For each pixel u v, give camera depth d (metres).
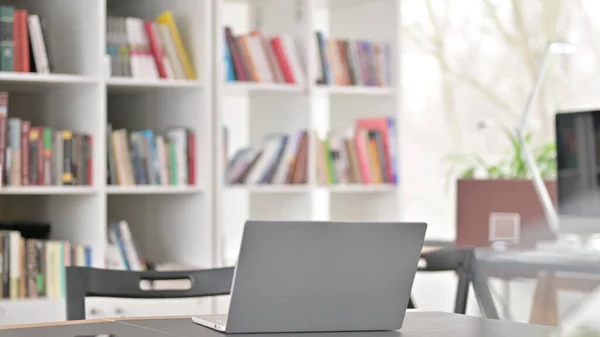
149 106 3.96
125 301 3.43
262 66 3.86
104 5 3.46
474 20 5.75
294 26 4.01
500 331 1.48
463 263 2.43
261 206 4.19
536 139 5.60
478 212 3.98
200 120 3.67
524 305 4.05
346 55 4.07
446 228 5.51
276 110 4.10
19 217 3.89
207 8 3.65
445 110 5.70
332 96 4.43
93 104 3.47
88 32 3.52
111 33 3.55
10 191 3.27
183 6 3.80
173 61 3.67
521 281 3.95
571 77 5.61
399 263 1.49
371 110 4.24
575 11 5.61
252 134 4.25
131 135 3.58
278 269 1.41
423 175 5.61
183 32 3.80
